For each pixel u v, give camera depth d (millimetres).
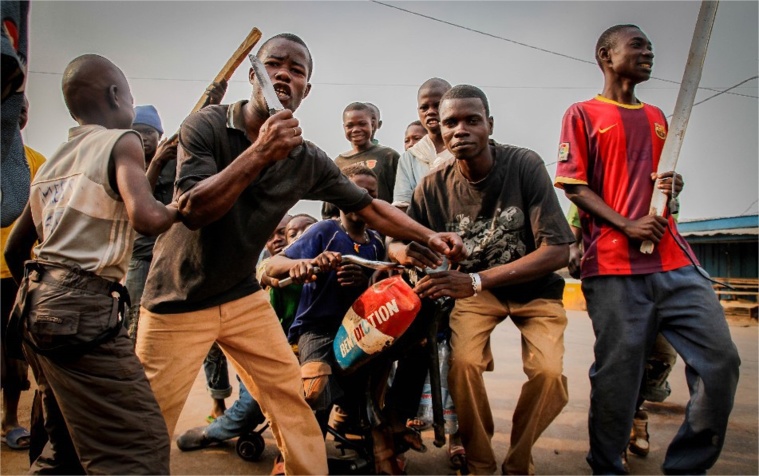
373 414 2502
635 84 2807
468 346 2582
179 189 1901
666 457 2586
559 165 2820
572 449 3117
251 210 2109
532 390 2537
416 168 3850
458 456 2875
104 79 1886
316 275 2660
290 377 2307
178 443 3088
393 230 2479
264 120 2078
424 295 2336
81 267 1666
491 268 2602
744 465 2836
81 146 1765
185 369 2168
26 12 1575
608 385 2605
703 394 2439
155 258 2215
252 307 2273
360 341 2330
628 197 2693
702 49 2594
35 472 1831
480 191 2727
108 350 1660
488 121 2678
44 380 1802
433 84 3791
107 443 1645
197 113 2092
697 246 15203
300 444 2293
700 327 2473
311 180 2271
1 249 2988
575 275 3230
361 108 4414
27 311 1636
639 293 2617
